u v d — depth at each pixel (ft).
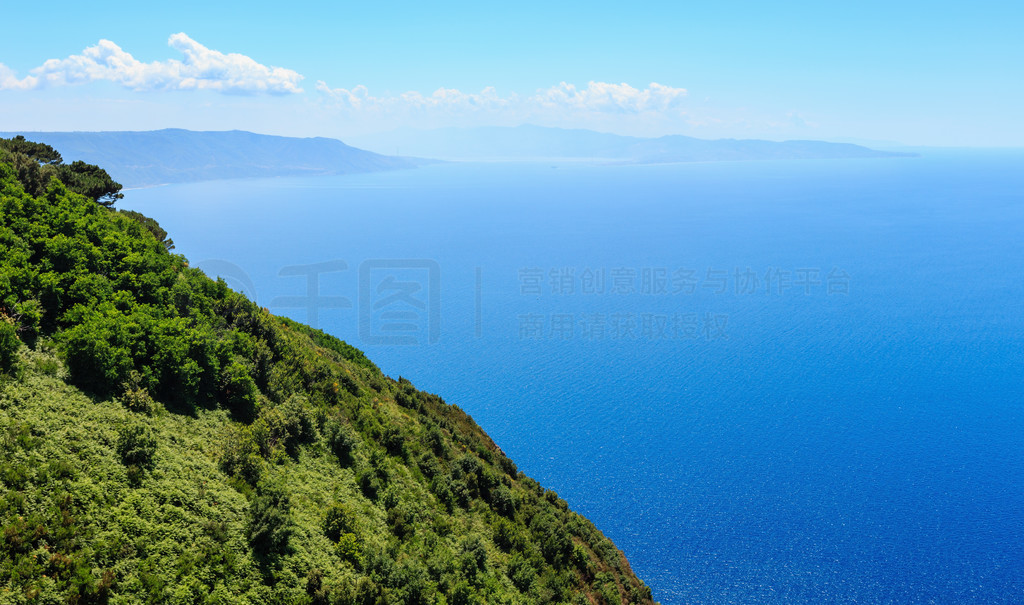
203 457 112.98
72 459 92.12
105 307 131.54
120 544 85.76
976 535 400.67
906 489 471.21
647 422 615.57
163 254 186.70
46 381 103.55
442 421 227.40
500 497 181.16
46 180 190.29
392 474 154.61
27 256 132.57
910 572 362.74
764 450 543.39
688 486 474.90
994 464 512.63
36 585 74.79
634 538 401.90
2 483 82.07
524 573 146.92
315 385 174.50
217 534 97.19
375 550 118.01
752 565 372.17
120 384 113.70
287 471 127.54
